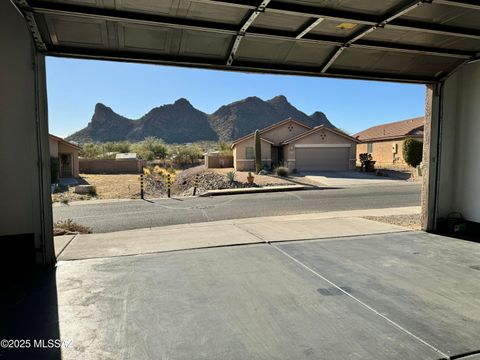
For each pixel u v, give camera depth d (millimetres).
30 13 3893
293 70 5574
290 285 3967
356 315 3207
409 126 30297
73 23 4164
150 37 4539
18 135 4754
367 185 18500
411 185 18047
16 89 4707
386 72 6105
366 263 4789
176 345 2713
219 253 5332
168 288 3896
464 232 6676
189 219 9570
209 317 3184
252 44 4930
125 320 3133
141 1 3838
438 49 5484
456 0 3896
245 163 26656
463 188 6719
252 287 3910
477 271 4438
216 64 5223
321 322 3072
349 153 26156
